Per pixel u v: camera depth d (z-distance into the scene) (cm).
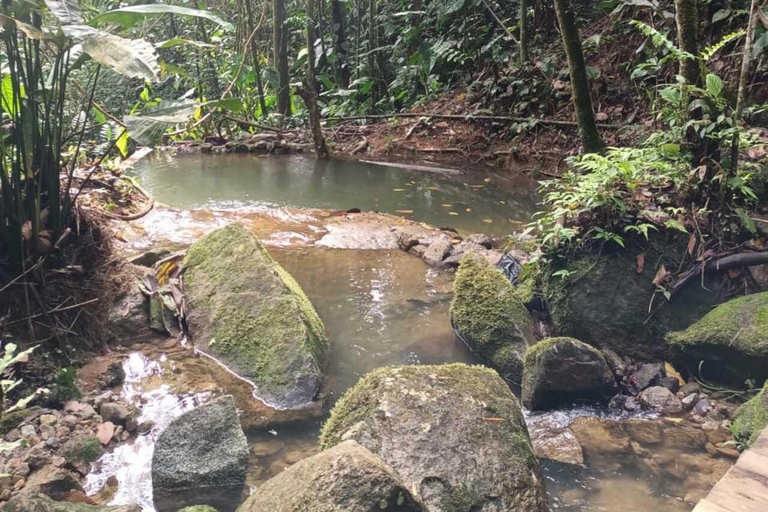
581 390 293
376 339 343
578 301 339
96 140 675
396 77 1051
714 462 249
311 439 264
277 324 316
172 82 1071
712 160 335
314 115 805
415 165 768
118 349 327
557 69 778
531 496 214
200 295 352
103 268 350
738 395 294
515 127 757
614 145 635
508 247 444
